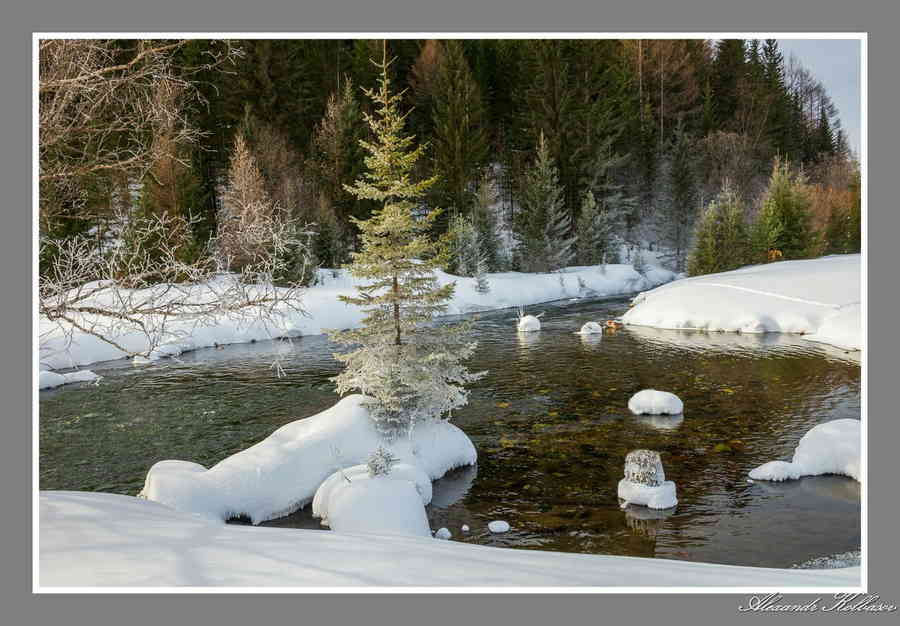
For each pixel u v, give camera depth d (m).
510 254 43.53
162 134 6.91
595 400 13.91
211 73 32.75
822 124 49.22
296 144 39.56
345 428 10.01
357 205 36.81
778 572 4.77
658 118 49.91
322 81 43.56
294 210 29.67
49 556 4.00
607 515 8.23
